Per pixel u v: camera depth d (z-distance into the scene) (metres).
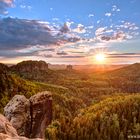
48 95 119.94
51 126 172.50
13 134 26.16
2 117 28.83
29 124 105.56
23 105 106.31
